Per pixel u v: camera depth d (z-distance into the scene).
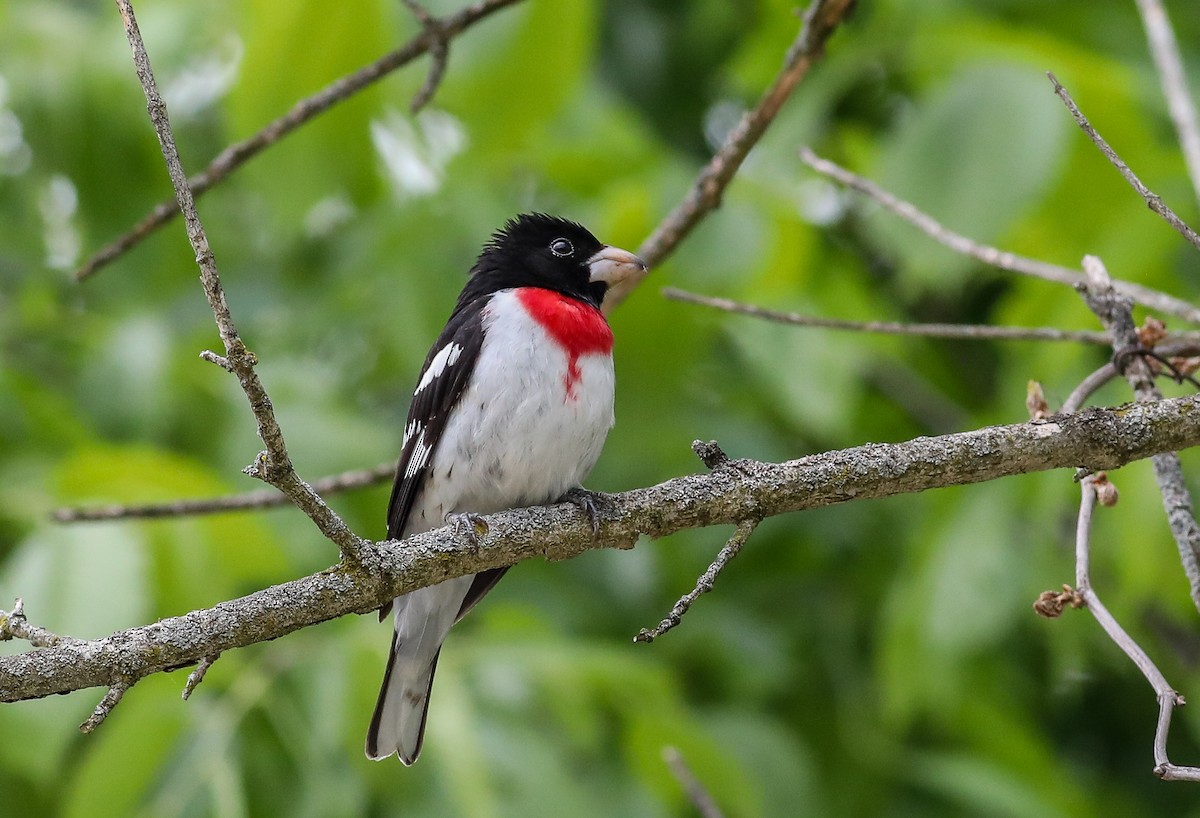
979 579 9.80
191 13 12.39
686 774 7.35
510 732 9.23
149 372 11.24
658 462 11.12
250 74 9.12
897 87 12.53
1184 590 9.72
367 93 9.88
